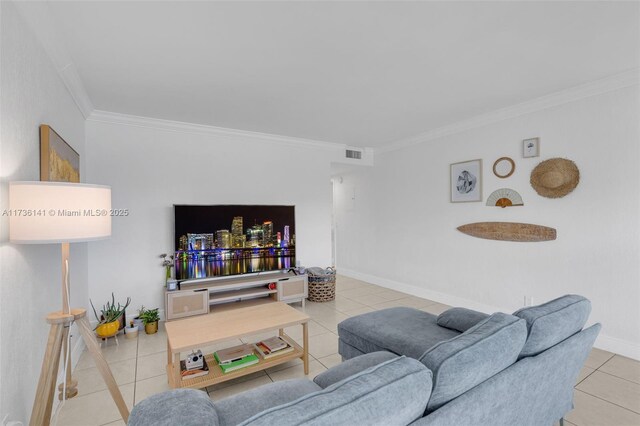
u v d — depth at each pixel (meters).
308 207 5.00
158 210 3.87
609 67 2.64
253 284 4.09
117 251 3.64
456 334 2.27
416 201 4.87
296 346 2.77
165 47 2.26
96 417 2.07
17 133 1.62
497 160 3.76
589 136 3.00
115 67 2.54
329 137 4.84
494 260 3.83
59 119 2.38
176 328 2.41
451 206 4.33
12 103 1.56
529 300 3.49
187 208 3.86
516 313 1.58
